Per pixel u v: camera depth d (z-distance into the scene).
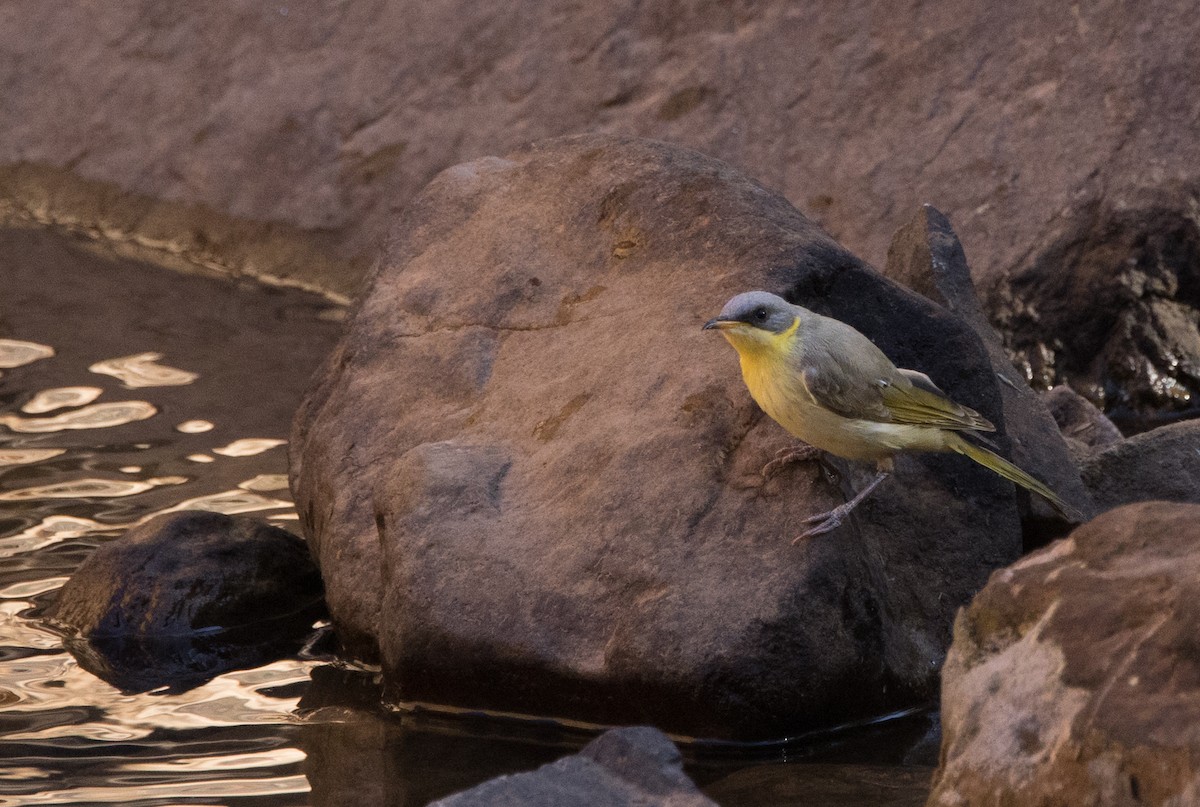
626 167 12.31
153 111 23.02
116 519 13.65
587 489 10.39
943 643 10.66
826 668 9.60
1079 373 17.20
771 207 11.62
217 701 10.66
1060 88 17.97
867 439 9.77
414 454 10.98
